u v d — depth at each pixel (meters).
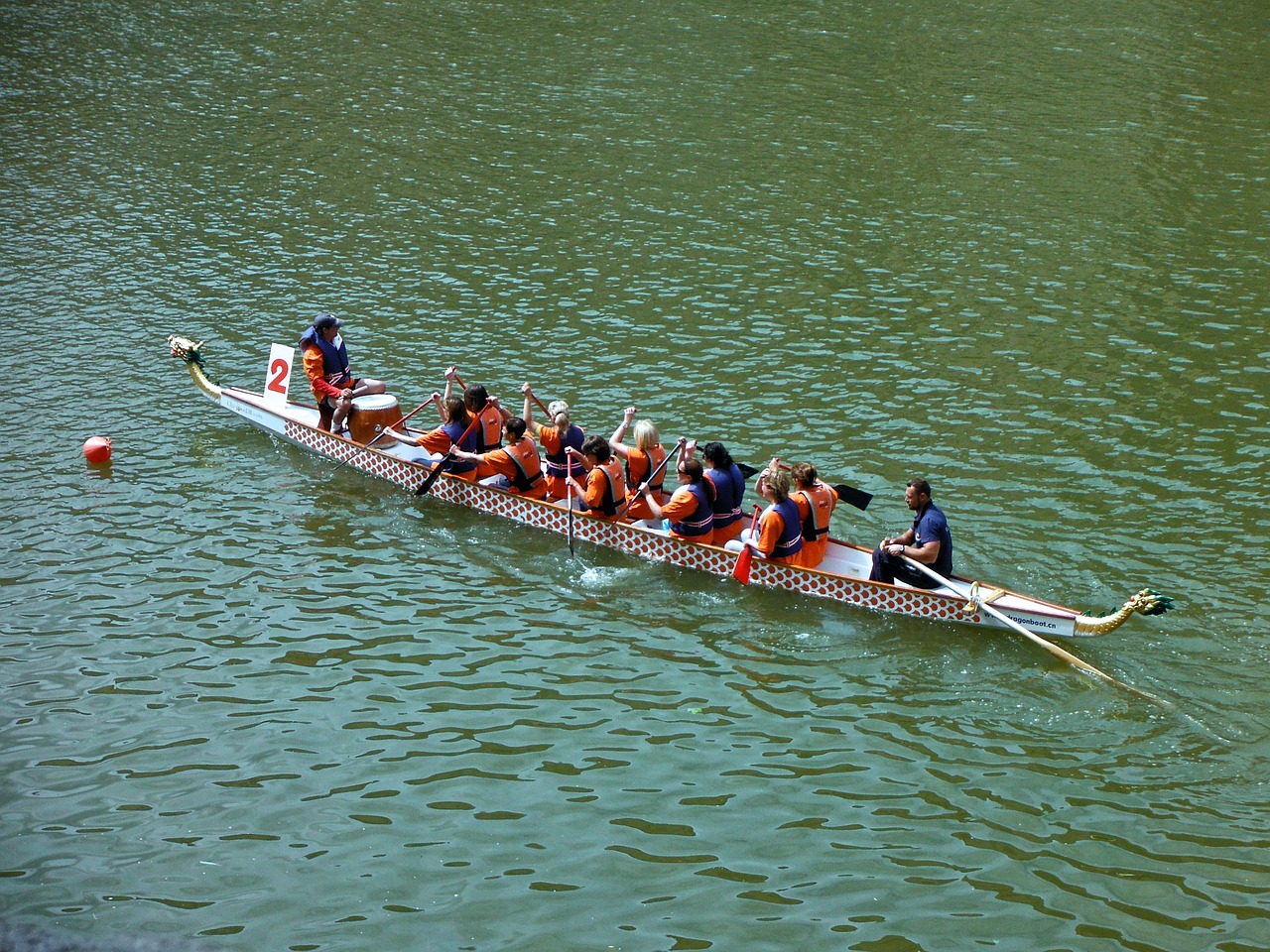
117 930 9.45
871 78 37.03
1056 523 15.56
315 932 9.47
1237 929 9.45
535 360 20.56
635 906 9.73
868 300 22.92
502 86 36.50
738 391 19.47
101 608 13.88
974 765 11.44
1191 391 19.25
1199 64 37.75
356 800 10.95
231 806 10.86
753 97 35.41
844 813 10.80
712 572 14.82
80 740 11.70
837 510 16.02
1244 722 11.93
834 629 13.73
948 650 13.30
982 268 24.30
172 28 42.53
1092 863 10.18
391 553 15.28
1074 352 20.69
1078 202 27.62
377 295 23.22
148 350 20.89
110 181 28.86
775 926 9.52
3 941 9.29
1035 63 38.22
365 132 32.62
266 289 23.42
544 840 10.47
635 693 12.55
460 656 13.14
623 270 24.42
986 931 9.46
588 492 15.24
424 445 16.73
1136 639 13.20
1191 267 24.14
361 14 44.50
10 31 41.56
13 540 15.21
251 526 15.83
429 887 9.95
